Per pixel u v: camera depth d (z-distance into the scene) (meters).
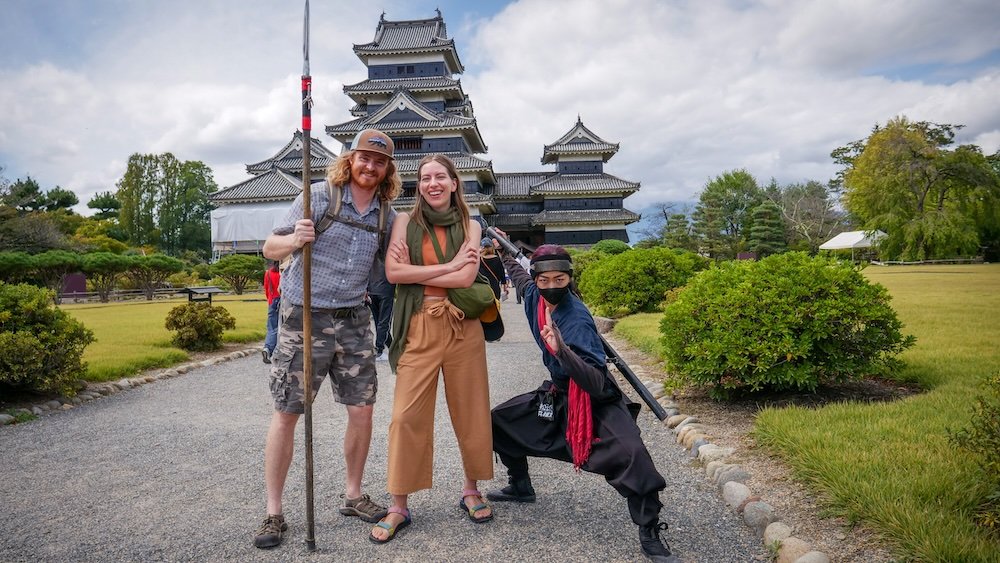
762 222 48.22
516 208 47.25
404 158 39.69
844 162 61.00
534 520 3.05
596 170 44.69
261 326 12.66
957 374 5.28
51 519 3.13
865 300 4.85
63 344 5.91
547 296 2.76
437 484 3.61
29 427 5.09
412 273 2.83
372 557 2.66
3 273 26.23
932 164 38.91
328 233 2.86
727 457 3.78
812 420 3.99
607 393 2.69
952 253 41.44
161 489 3.58
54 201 57.88
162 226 70.31
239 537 2.88
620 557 2.65
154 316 15.72
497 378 7.23
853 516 2.69
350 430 3.07
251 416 5.50
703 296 5.26
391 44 42.78
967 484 2.79
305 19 2.86
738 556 2.66
